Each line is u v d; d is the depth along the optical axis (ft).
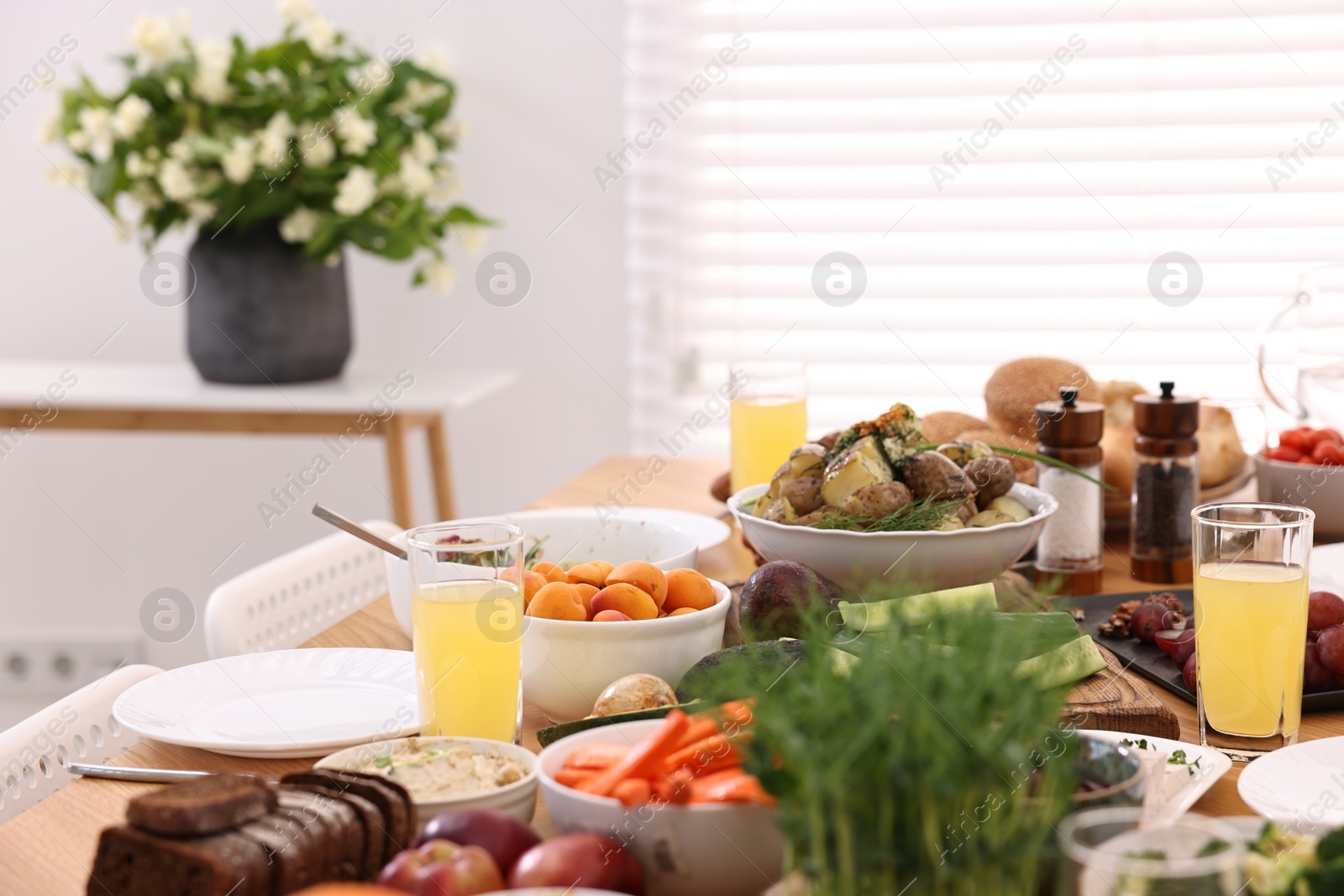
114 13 8.27
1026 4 7.47
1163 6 7.37
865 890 1.68
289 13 6.87
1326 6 7.23
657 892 2.06
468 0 8.00
